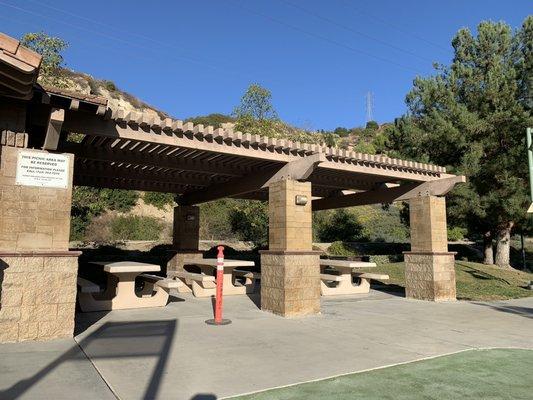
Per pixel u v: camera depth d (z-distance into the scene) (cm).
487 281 1577
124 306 905
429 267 1109
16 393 391
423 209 1139
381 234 2953
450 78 1853
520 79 1731
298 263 854
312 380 446
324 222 2802
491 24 1867
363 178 1183
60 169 622
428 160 1797
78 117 669
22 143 602
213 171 984
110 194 2494
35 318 589
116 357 523
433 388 421
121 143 825
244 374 465
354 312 909
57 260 607
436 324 780
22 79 520
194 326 727
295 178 864
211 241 2195
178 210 1403
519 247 2981
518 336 682
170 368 482
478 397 396
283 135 2203
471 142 1748
